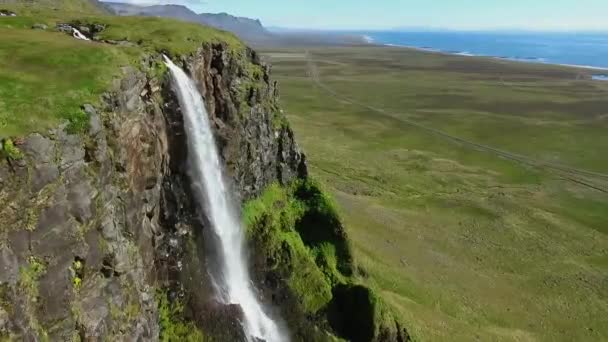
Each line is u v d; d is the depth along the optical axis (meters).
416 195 125.31
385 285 76.38
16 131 28.64
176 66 52.59
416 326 67.31
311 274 65.50
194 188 52.81
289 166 78.81
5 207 26.53
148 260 43.75
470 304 78.38
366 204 111.25
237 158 63.16
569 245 102.56
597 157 162.12
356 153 158.38
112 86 38.44
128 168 40.03
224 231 58.31
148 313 40.59
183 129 50.31
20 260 27.06
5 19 59.97
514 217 113.75
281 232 68.06
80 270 31.53
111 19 66.69
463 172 145.88
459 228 106.00
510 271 90.75
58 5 135.50
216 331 50.12
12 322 25.72
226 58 63.50
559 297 83.50
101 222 34.00
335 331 62.09
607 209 122.56
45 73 37.69
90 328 31.62
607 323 77.75
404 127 192.75
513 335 72.31
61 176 30.50
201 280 52.00
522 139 179.88
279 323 60.12
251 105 68.38
